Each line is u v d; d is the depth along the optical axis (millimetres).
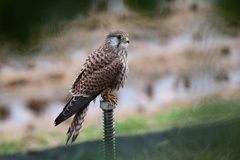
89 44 14711
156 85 13156
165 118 10594
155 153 5672
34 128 10945
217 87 7680
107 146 5320
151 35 16094
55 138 10430
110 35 6941
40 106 12008
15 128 10945
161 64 14281
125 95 12609
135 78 13609
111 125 5316
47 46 13383
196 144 4242
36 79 13242
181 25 15969
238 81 12297
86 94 6418
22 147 9961
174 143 4801
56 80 13211
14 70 13500
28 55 13734
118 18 16094
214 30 14055
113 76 6660
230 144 3295
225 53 13594
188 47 14859
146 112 11539
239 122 3357
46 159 8219
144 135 7527
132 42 15820
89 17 14867
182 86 12875
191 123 4570
